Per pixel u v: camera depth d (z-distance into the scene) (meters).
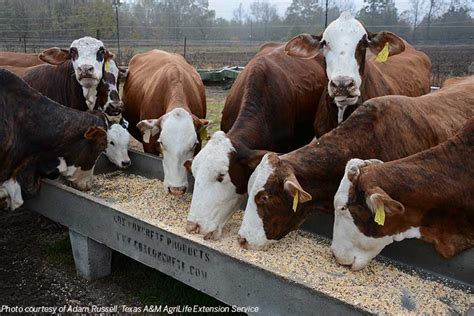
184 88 5.55
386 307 2.95
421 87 6.21
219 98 12.70
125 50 22.00
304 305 2.87
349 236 3.37
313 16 31.22
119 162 5.49
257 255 3.59
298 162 3.71
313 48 4.64
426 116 3.98
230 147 3.97
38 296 4.23
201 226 3.83
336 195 3.38
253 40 34.16
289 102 5.00
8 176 4.45
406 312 2.93
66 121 4.61
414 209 3.30
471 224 3.40
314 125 5.21
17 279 4.48
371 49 4.55
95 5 28.27
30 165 4.57
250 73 4.85
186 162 4.33
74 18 27.84
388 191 3.24
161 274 4.51
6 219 5.63
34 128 4.45
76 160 4.75
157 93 5.62
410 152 3.85
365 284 3.29
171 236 3.58
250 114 4.53
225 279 3.28
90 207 4.21
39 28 27.33
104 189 5.09
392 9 26.02
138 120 6.45
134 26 31.56
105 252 4.48
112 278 4.50
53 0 29.47
